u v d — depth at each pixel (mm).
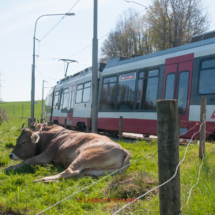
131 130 11500
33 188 4492
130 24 36781
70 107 17906
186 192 3760
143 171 5051
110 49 38812
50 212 3559
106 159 5410
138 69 11492
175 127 2486
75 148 6211
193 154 6430
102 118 13531
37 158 6602
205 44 8906
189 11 30094
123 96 12195
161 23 31844
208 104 8391
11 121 42531
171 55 10008
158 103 2531
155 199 3643
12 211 3688
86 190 4449
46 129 7633
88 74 15609
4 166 6727
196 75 8922
